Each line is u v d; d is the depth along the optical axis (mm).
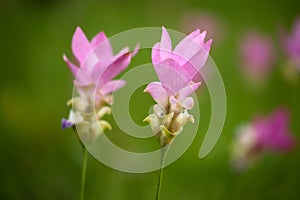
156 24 3258
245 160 1505
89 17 3363
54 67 2574
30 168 1669
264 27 3266
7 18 3285
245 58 2139
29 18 3295
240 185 1551
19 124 1938
